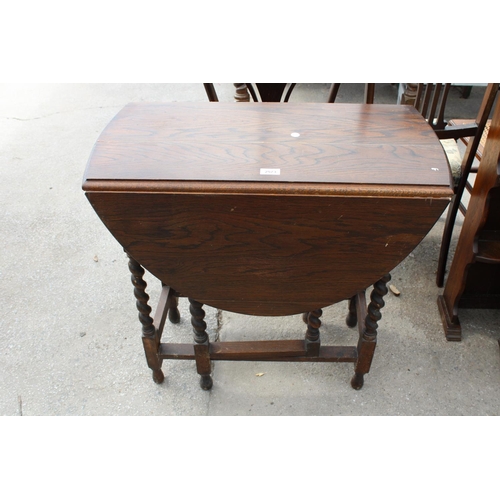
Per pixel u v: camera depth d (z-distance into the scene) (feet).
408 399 6.01
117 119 4.92
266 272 4.70
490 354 6.53
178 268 4.70
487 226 6.34
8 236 8.82
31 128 12.45
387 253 4.50
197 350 5.61
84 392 6.19
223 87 14.56
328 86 14.26
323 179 4.07
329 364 6.49
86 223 9.14
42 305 7.43
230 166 4.23
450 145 7.18
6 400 6.10
